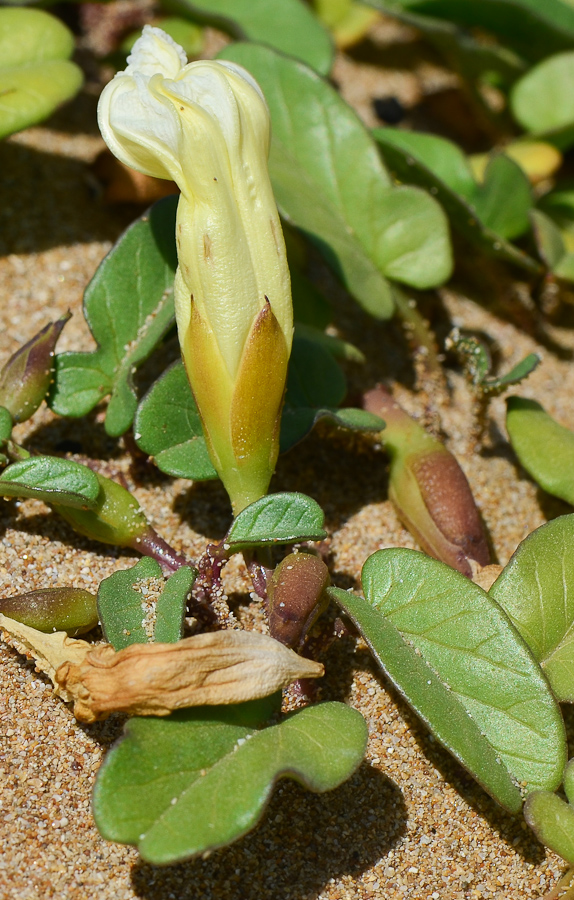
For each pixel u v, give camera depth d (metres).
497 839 0.28
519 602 0.29
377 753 0.29
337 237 0.31
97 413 0.31
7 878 0.27
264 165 0.28
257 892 0.28
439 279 0.32
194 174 0.28
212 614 0.29
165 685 0.27
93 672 0.27
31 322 0.32
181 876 0.28
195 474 0.29
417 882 0.28
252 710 0.28
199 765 0.27
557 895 0.28
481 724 0.28
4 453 0.29
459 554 0.30
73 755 0.28
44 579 0.29
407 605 0.28
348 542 0.31
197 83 0.28
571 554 0.29
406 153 0.32
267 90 0.32
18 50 0.32
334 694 0.29
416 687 0.28
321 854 0.28
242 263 0.28
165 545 0.29
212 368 0.28
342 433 0.31
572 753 0.29
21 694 0.28
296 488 0.31
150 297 0.30
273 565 0.30
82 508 0.29
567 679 0.28
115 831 0.26
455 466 0.30
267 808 0.28
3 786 0.28
